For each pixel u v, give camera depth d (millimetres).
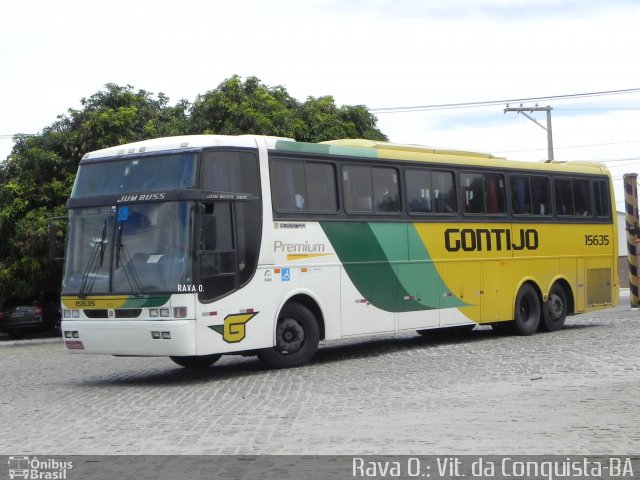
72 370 19281
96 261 16141
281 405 12797
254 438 10445
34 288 31109
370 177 18953
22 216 30562
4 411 13289
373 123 35500
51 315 31406
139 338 15562
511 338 22016
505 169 22250
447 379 14914
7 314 31188
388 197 19281
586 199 24734
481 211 21469
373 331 18703
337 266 18016
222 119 30672
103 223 16234
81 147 30922
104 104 32094
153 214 15773
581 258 24297
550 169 23594
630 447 9453
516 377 14859
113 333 15789
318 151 17844
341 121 34094
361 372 16281
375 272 18781
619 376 14586
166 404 13383
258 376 16281
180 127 31156
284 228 17000
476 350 19406
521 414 11438
